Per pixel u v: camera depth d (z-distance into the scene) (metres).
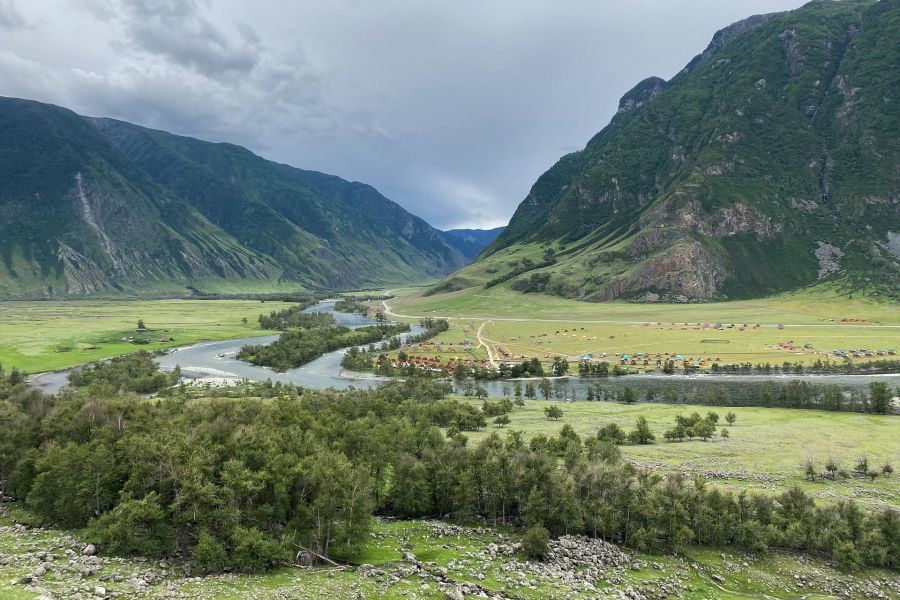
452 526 82.19
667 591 64.88
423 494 87.94
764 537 79.12
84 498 72.25
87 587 50.75
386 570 63.03
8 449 86.81
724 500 83.12
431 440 106.75
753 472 107.69
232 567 61.75
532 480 83.88
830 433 139.12
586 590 61.03
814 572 74.19
